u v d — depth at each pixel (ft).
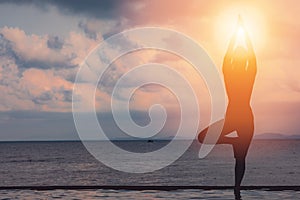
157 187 71.31
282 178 191.21
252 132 45.75
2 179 196.85
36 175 216.74
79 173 228.43
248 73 45.34
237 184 47.32
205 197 64.08
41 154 494.59
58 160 359.46
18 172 234.99
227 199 62.34
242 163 46.75
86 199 64.90
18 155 467.52
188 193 67.92
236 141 45.73
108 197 65.92
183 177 197.06
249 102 45.83
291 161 319.06
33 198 67.10
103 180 188.65
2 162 331.36
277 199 61.72
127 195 67.10
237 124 45.55
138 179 190.49
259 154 459.73
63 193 71.61
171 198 63.67
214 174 212.43
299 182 173.99
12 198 67.67
